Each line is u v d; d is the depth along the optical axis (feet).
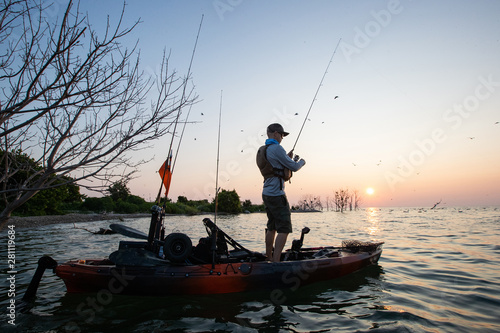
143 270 13.69
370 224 67.31
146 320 11.62
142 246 14.71
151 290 13.66
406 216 112.06
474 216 102.42
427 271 19.79
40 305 13.11
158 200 14.93
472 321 11.56
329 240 36.45
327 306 13.21
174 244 14.05
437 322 11.44
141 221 82.99
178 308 12.83
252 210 209.26
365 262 19.30
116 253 13.84
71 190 129.39
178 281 13.71
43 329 10.78
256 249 29.07
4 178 7.82
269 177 15.14
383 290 15.53
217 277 14.12
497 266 21.11
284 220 15.02
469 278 17.98
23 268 20.30
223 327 11.08
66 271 13.78
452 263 22.30
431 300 14.05
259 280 14.66
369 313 12.41
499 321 11.55
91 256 24.93
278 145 15.02
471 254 25.73
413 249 28.96
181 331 10.75
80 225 64.90
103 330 10.76
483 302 13.73
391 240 36.04
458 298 14.29
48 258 13.97
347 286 16.21
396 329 10.77
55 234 44.47
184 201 197.16
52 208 101.04
